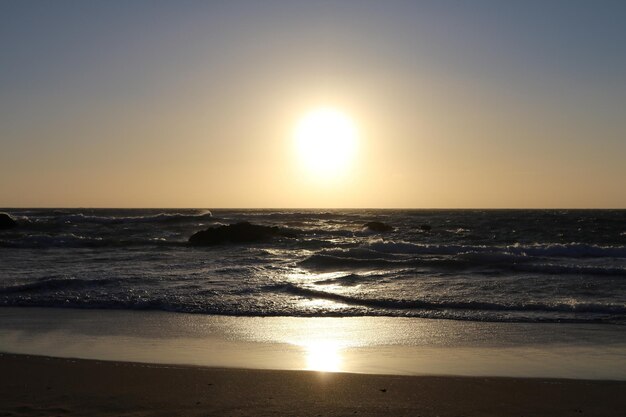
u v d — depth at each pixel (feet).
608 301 50.57
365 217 300.61
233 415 23.57
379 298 52.65
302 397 26.12
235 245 119.96
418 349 36.19
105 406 24.63
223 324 43.78
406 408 24.67
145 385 27.91
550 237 147.54
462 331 41.19
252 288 57.93
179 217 211.20
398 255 90.68
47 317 46.29
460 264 73.56
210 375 29.81
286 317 46.42
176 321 44.88
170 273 68.54
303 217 287.89
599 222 226.99
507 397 26.27
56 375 29.68
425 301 51.13
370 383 28.37
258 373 30.22
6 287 56.65
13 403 24.99
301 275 67.51
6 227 165.89
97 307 50.21
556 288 57.11
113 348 36.19
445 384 28.30
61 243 118.11
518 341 38.11
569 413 24.16
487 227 194.39
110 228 172.55
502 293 54.95
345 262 77.00
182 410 24.16
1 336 39.60
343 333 40.75
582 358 33.73
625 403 25.43
